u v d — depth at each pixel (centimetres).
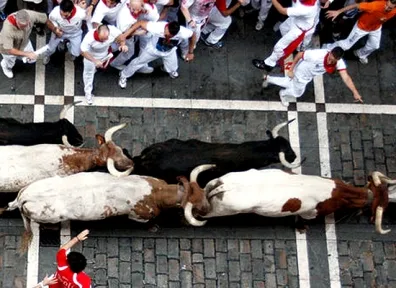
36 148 1273
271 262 1390
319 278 1388
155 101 1495
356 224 1428
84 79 1422
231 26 1586
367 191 1328
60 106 1466
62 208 1238
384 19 1437
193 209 1275
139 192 1266
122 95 1491
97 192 1243
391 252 1417
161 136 1465
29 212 1236
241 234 1402
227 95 1520
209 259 1380
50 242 1356
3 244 1346
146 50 1409
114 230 1376
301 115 1516
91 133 1450
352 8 1462
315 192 1298
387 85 1572
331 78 1556
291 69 1423
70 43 1430
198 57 1545
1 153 1252
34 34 1506
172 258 1373
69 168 1285
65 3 1301
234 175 1286
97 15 1362
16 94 1463
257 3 1555
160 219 1389
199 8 1403
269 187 1279
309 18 1418
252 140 1480
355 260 1405
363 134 1513
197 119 1489
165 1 1399
